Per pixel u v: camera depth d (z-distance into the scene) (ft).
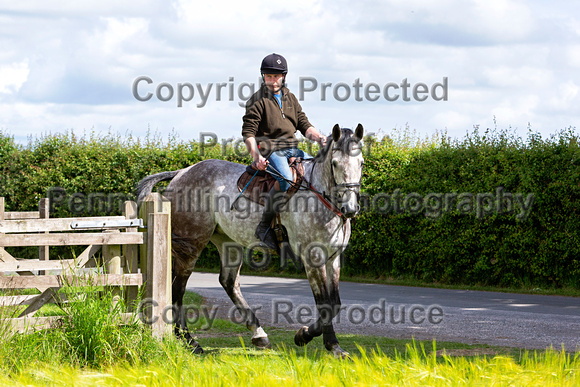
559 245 39.99
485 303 35.83
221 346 23.13
